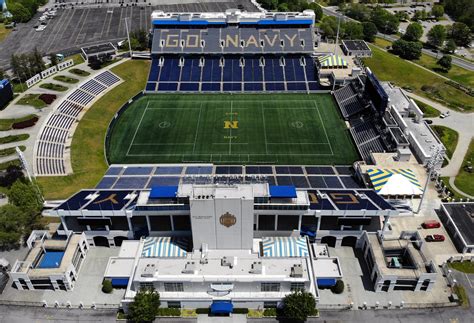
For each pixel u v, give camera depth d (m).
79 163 127.62
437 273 90.38
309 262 86.00
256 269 82.75
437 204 111.56
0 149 127.44
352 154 134.50
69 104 153.25
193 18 192.88
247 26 191.00
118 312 84.94
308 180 116.94
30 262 89.88
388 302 86.00
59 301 87.38
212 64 181.38
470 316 83.19
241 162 131.12
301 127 149.25
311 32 189.12
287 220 96.69
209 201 81.88
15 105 150.12
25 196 102.06
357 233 97.12
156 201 94.00
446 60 191.25
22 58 165.12
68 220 102.38
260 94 170.38
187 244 93.12
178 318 83.56
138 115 157.38
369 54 195.62
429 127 138.38
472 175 125.19
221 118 155.00
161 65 181.38
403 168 115.56
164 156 134.38
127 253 94.62
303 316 78.88
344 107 157.88
